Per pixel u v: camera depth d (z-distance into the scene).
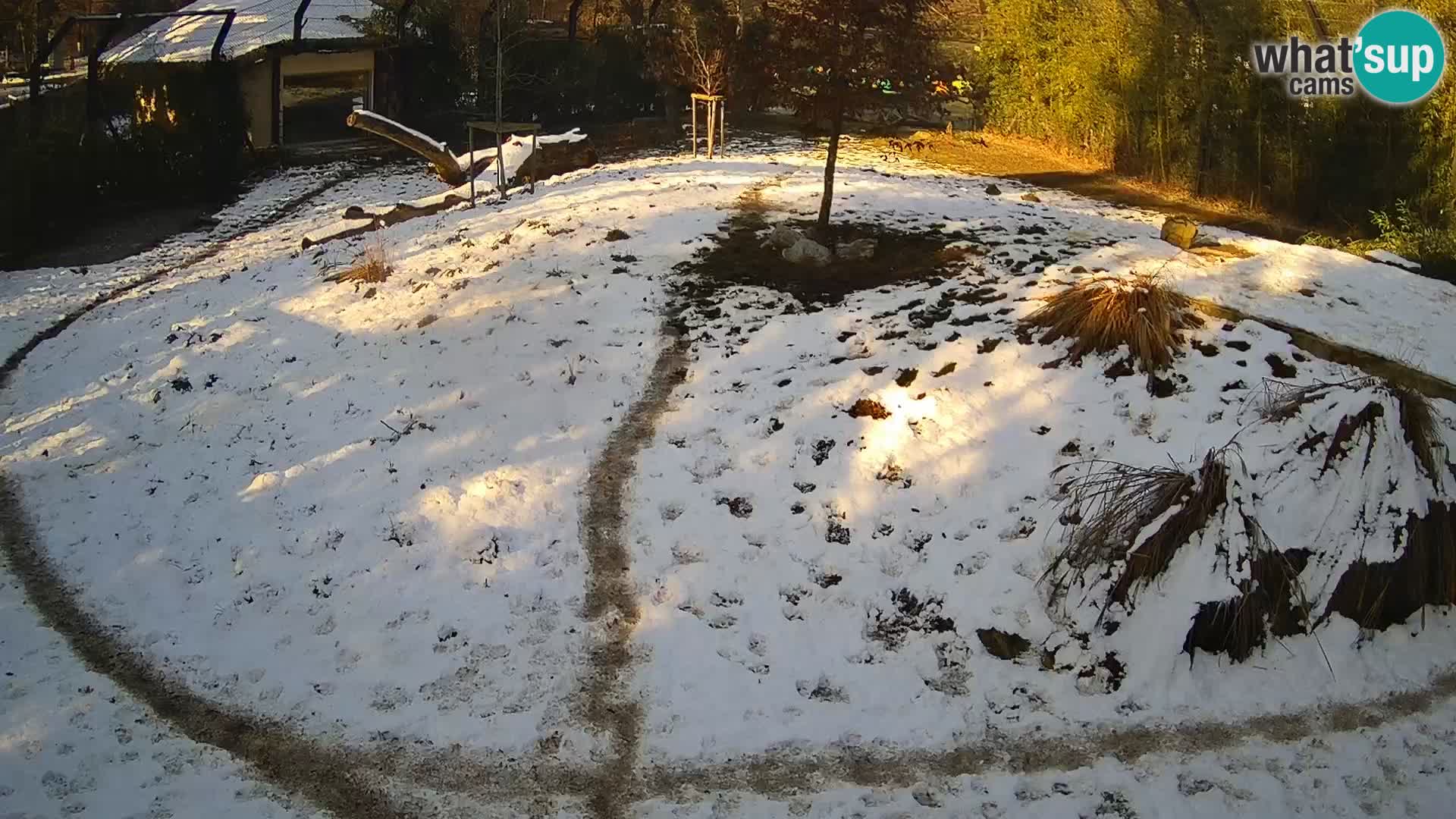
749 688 5.98
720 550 6.85
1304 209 14.46
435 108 23.03
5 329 11.19
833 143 10.44
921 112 10.90
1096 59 17.23
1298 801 5.28
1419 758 5.57
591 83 23.11
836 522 6.94
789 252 10.12
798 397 7.92
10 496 8.00
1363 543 6.30
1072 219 11.93
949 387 7.77
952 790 5.38
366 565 6.95
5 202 14.28
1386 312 9.05
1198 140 15.72
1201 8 15.59
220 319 10.47
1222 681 5.99
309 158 19.47
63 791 5.35
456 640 6.34
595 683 6.01
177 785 5.41
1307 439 6.64
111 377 9.63
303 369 9.26
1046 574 6.36
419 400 8.54
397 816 5.25
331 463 7.93
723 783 5.43
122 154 16.83
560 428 8.03
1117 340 7.71
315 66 20.55
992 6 20.17
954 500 6.95
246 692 6.05
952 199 12.57
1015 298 8.84
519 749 5.61
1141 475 6.49
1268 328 8.14
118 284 12.68
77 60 28.98
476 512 7.28
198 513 7.59
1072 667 6.04
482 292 9.93
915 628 6.31
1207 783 5.38
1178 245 10.51
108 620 6.66
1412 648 6.25
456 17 22.75
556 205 12.22
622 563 6.82
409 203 14.51
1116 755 5.58
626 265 10.16
